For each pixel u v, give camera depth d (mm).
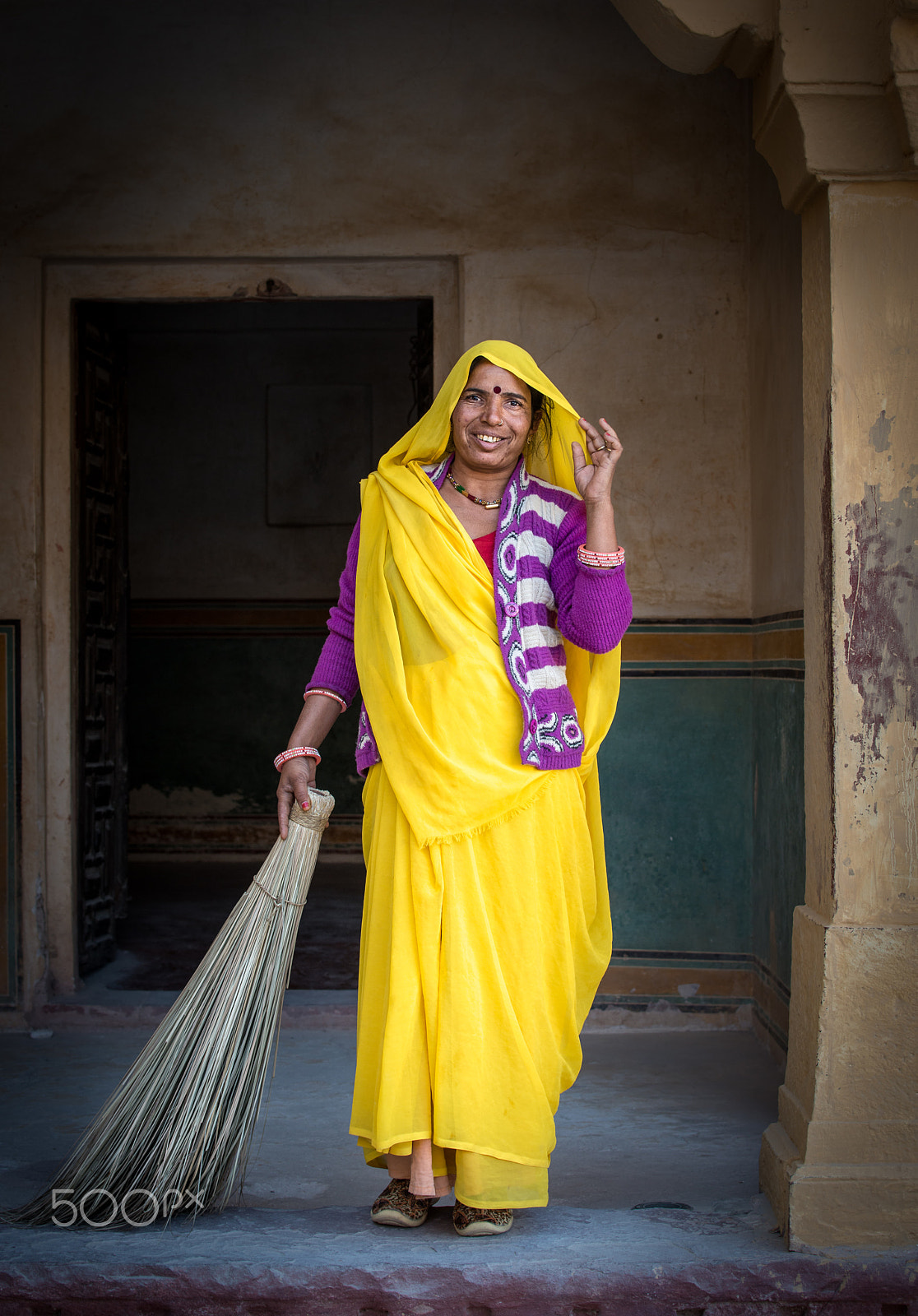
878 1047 2240
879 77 2264
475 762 2166
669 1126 3000
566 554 2289
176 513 7711
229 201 4051
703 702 3988
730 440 4008
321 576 7727
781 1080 3406
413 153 4027
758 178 3885
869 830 2275
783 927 3523
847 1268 2092
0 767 3994
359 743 2375
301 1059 3617
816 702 2389
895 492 2295
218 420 7715
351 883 6863
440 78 4023
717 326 4016
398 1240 2191
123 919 5211
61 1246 2160
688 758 3984
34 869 4000
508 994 2178
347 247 4039
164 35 4047
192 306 7574
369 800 2367
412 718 2170
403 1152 2172
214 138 4051
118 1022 3967
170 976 4430
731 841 3975
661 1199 2477
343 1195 2512
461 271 4039
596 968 2361
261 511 7715
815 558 2398
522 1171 2174
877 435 2295
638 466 4000
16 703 3998
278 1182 2592
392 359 7688
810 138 2283
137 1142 2311
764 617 3785
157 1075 2346
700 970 3967
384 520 2312
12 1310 2055
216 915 5781
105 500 4527
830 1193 2170
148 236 4055
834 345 2293
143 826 7715
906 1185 2182
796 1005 2393
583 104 4016
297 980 4418
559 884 2230
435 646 2207
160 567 7707
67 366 4117
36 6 4039
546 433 2396
